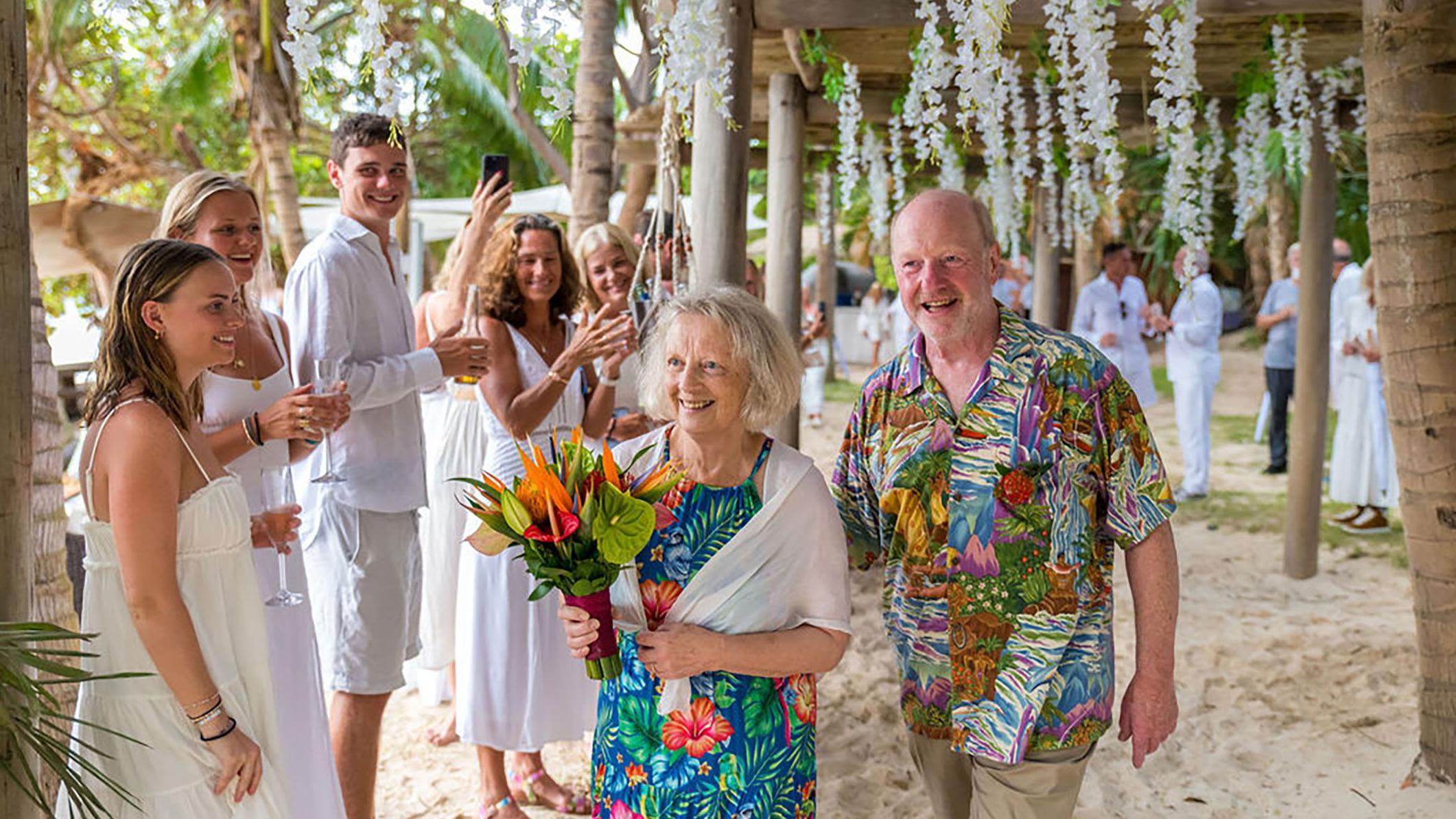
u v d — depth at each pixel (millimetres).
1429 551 3807
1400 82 3713
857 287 24875
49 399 3350
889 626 2852
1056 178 10500
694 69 3246
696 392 2201
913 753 2943
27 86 2170
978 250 2598
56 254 6855
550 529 2154
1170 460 11047
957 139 7895
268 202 11586
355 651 3412
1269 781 4188
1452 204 3678
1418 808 3723
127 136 14898
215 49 14508
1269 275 20875
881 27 4703
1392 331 3812
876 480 2801
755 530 2230
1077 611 2607
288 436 2914
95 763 2346
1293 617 6168
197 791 2365
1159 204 18000
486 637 3758
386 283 3502
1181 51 4406
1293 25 5637
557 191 14781
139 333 2326
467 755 4527
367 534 3408
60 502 3361
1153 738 2637
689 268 4363
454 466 4598
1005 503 2607
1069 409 2594
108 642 2342
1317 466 6910
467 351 3449
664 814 2260
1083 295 9898
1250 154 7492
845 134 6008
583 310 3992
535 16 2693
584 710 3908
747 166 4363
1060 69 4613
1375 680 5160
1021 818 2646
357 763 3441
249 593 2494
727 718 2252
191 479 2396
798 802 2342
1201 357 9078
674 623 2244
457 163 20234
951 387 2703
